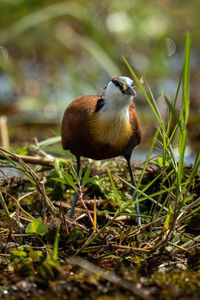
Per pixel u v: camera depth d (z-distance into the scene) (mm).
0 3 20797
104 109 9539
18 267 7926
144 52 20938
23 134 15352
